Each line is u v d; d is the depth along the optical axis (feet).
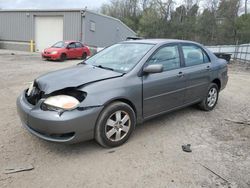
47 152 12.27
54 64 49.52
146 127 15.79
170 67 15.61
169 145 13.48
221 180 10.55
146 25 183.21
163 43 15.64
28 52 80.12
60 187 9.82
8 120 15.98
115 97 12.39
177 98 16.01
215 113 19.26
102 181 10.25
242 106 21.84
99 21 86.99
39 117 11.37
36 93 12.62
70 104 11.35
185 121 17.13
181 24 179.01
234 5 171.32
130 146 13.17
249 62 73.41
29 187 9.75
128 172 10.88
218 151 13.03
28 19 84.84
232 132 15.62
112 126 12.65
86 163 11.46
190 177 10.68
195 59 17.84
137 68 13.75
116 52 15.93
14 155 11.87
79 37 78.64
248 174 11.03
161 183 10.22
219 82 20.07
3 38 90.17
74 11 77.82
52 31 82.64
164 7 183.11
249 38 156.97
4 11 87.15
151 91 14.15
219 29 173.78
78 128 11.46
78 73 13.46
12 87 25.38
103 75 13.06
